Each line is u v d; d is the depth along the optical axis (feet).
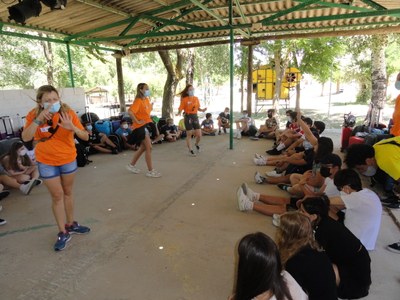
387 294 6.96
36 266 8.34
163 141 26.00
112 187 14.61
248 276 4.09
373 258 8.34
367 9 18.86
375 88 29.22
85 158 18.75
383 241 9.18
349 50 38.52
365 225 8.13
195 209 11.83
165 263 8.34
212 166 17.93
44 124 8.40
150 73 86.53
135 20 21.18
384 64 28.86
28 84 47.91
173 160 19.58
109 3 19.27
